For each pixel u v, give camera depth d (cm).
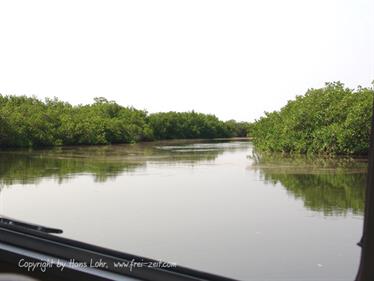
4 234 313
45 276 280
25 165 2066
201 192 1218
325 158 2212
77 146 3966
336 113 2286
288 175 1559
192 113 6400
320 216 865
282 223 813
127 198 1125
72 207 1007
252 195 1152
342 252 622
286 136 2641
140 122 5356
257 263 583
